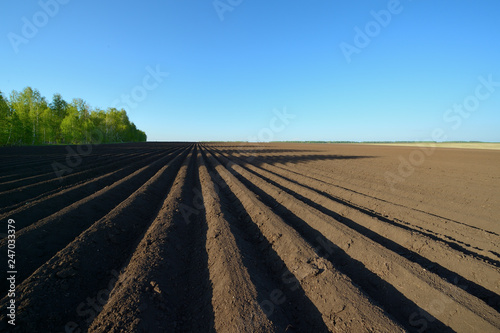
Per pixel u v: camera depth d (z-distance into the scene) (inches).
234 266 215.2
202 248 274.7
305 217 356.5
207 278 215.9
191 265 249.1
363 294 183.6
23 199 398.6
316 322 170.9
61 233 271.7
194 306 188.4
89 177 613.6
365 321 160.2
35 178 530.0
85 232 258.2
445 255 236.8
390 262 222.4
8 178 544.7
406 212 364.5
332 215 382.3
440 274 220.1
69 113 1822.1
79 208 332.5
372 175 703.1
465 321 160.4
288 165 954.7
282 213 400.2
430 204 404.8
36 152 1139.9
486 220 327.0
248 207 406.3
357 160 1173.7
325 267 217.8
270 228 307.3
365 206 418.3
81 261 212.2
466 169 841.5
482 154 1620.3
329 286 195.0
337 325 163.0
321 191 529.0
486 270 206.4
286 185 585.0
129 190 500.4
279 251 260.5
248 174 711.7
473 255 243.6
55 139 1872.5
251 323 155.7
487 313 161.5
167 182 620.1
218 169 834.8
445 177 668.7
